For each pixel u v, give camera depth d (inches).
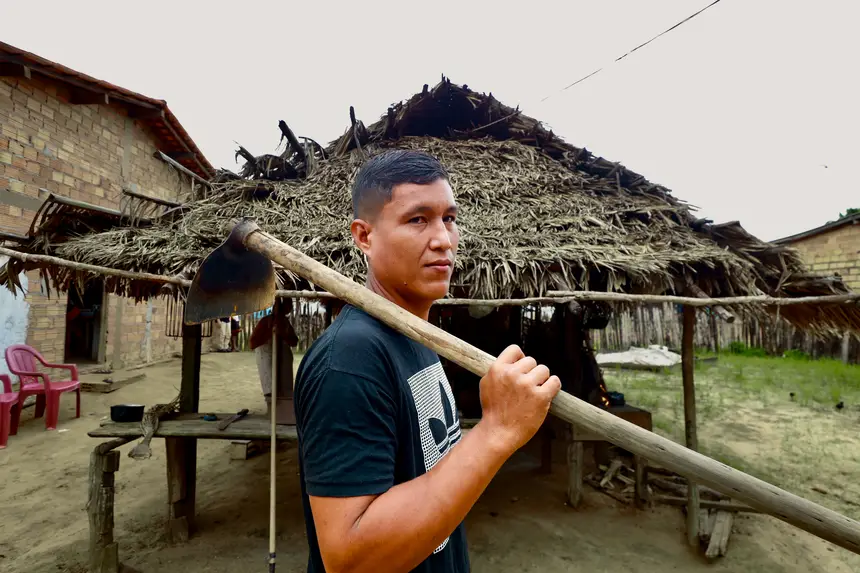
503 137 248.2
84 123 341.7
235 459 224.7
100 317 390.0
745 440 249.4
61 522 160.7
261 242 51.5
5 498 178.2
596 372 232.4
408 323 38.0
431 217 39.5
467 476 29.4
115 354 395.5
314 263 45.8
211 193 197.0
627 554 143.7
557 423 235.0
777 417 292.8
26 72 281.3
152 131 421.1
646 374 434.9
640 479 175.9
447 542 43.3
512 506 176.2
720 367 460.1
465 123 257.6
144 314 433.4
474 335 256.4
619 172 216.1
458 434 46.8
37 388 251.9
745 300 125.6
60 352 330.3
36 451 223.8
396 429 35.1
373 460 30.6
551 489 192.1
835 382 388.2
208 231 150.2
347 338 34.7
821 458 223.1
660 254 146.1
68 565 134.6
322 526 29.6
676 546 148.6
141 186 405.4
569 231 159.2
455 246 41.8
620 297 123.1
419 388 39.9
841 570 136.6
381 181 40.0
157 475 202.7
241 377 431.2
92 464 128.7
